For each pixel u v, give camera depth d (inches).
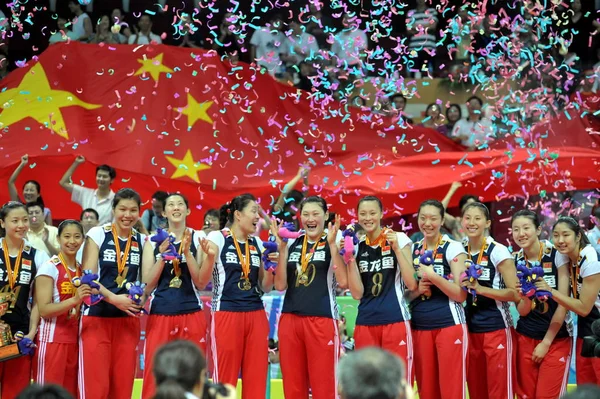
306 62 778.8
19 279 374.9
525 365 398.3
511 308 459.8
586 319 393.7
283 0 814.5
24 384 373.7
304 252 393.1
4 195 631.2
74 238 376.2
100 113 665.0
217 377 383.2
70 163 635.5
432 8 808.9
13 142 640.4
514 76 698.2
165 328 380.8
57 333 374.0
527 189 638.5
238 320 384.2
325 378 384.5
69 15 821.9
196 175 641.0
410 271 380.2
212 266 378.3
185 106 671.8
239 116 674.8
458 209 668.1
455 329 378.6
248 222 393.1
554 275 394.9
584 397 191.9
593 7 810.8
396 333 380.2
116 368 378.3
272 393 457.7
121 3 827.4
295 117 692.1
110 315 375.9
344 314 474.6
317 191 637.3
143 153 645.3
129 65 685.9
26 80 677.3
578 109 682.8
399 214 633.0
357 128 698.2
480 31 669.9
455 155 649.6
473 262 390.6
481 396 394.3
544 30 664.4
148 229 561.6
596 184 637.3
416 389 432.5
